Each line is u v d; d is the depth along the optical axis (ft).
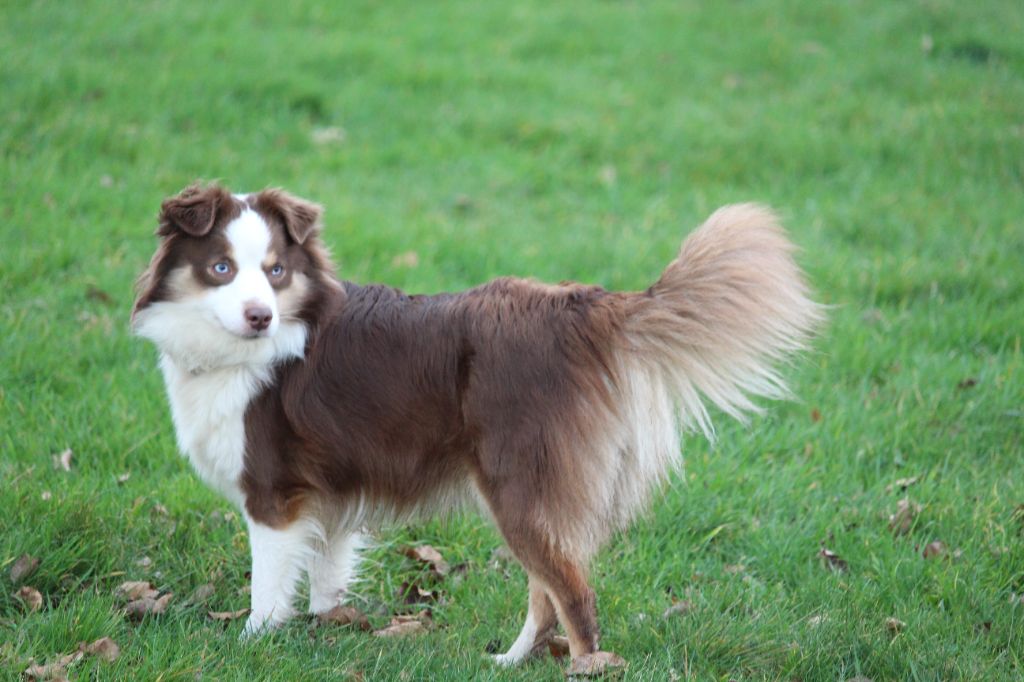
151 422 25.75
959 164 46.03
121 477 23.38
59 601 19.33
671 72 56.03
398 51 54.85
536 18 62.34
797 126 49.39
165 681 16.40
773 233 18.43
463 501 18.99
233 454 18.89
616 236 38.93
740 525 23.61
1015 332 32.04
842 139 48.26
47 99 43.62
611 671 17.83
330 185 41.04
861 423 27.27
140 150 41.32
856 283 35.58
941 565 21.81
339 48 53.57
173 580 20.36
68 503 20.94
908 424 27.17
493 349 18.01
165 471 24.09
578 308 18.17
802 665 18.49
